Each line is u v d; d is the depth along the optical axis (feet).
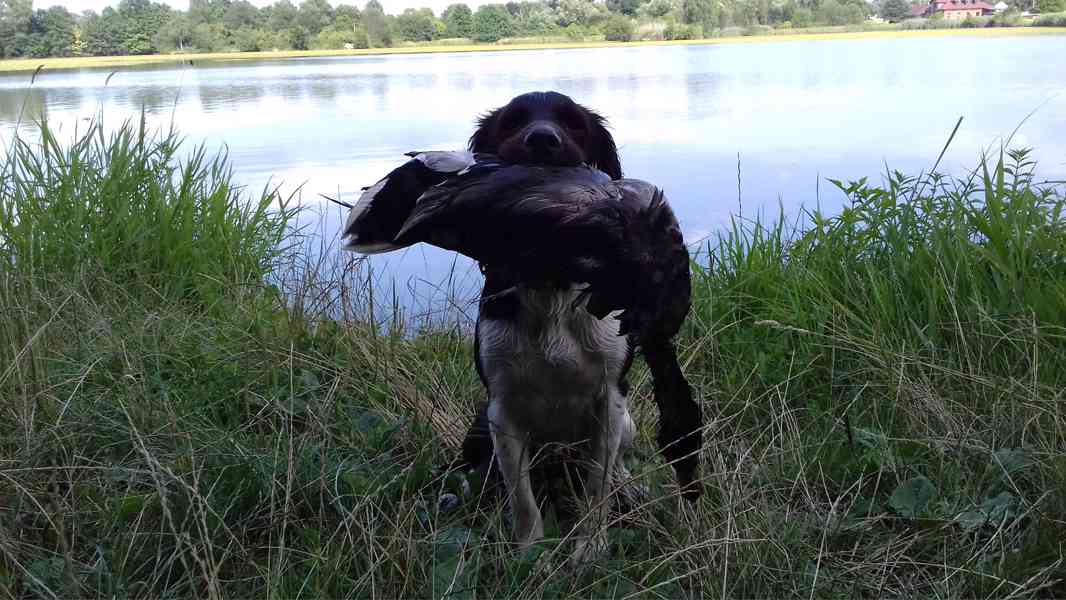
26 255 6.06
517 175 3.05
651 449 4.60
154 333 5.08
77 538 3.51
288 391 4.69
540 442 4.10
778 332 5.25
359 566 3.33
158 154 7.57
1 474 3.54
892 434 4.36
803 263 5.84
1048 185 8.25
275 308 5.78
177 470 3.80
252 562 3.31
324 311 5.59
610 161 4.30
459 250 3.23
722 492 3.66
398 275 7.32
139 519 3.37
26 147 7.45
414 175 3.26
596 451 3.98
